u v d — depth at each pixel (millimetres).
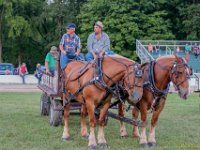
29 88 34031
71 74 11367
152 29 45969
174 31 50031
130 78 9750
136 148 10477
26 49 53875
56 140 11398
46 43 53438
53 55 15578
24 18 50781
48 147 10516
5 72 42844
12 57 54406
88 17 47250
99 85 10117
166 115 16922
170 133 12688
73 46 12703
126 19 45344
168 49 38188
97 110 11383
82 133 11836
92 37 12055
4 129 12844
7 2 49031
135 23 45344
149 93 10438
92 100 10266
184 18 49062
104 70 10180
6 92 29047
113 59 10258
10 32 49125
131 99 9742
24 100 23031
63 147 10562
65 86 11844
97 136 11688
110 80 10141
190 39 47844
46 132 12414
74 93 11062
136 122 10781
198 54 38625
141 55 38094
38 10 52344
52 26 52594
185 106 20438
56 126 13461
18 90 31531
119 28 45219
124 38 45250
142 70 10062
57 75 12883
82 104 11688
